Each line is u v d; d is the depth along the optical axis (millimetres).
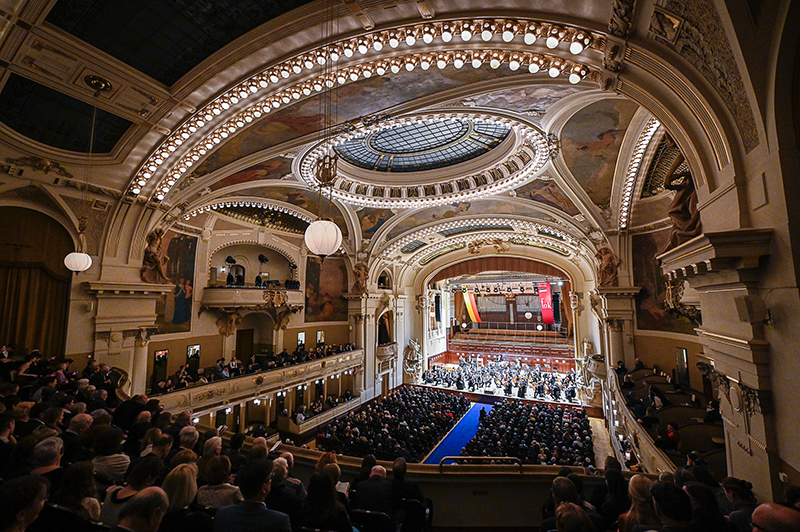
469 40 6555
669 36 4449
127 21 6391
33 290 9297
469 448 15102
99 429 3633
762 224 3717
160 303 15711
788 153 3355
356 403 23219
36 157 8570
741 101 3834
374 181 17484
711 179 4695
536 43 6043
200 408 14219
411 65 7219
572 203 15766
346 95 9102
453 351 40688
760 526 2051
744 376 4148
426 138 14867
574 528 2213
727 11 3430
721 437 7148
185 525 2498
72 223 9648
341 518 2861
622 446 13242
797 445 3357
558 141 11633
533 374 30062
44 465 2943
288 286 21172
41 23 6012
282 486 3348
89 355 10102
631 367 15648
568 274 26938
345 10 6211
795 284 3248
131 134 8961
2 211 8773
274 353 20922
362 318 25391
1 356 7633
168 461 3785
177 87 7828
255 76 7723
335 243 6273
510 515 5363
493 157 15336
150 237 11531
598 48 5371
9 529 1909
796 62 3326
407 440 15594
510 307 42344
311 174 14492
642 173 12539
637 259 15555
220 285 19312
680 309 7832
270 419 19906
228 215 18547
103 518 2557
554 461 12492
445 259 31719
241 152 11117
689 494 2502
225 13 6449
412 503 3914
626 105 9594
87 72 6988
